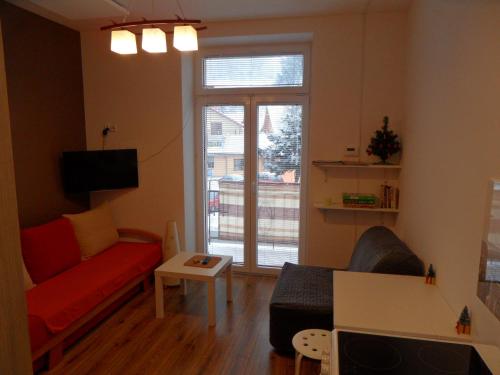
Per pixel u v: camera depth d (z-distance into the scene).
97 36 4.05
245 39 3.83
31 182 3.51
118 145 4.16
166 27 3.83
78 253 3.52
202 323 3.18
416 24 3.01
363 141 3.66
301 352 2.01
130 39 2.47
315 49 3.64
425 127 2.65
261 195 4.20
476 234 1.71
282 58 3.97
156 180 4.12
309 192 3.90
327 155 3.76
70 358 2.66
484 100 1.65
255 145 4.11
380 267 2.55
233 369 2.56
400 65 3.52
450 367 1.31
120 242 4.20
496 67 1.54
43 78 3.61
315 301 2.65
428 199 2.53
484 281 1.59
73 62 4.00
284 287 2.92
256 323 3.18
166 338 2.94
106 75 4.09
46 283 3.00
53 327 2.48
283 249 4.22
